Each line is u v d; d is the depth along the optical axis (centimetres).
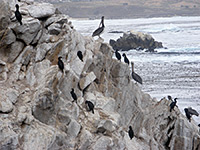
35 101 2297
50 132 2259
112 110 2989
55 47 2712
